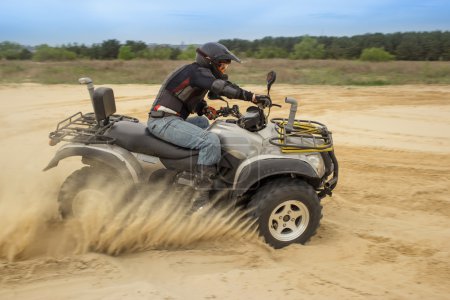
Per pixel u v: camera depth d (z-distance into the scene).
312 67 32.22
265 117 5.13
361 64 33.44
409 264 4.58
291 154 4.97
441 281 4.25
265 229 4.84
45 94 16.58
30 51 39.31
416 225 5.79
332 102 16.14
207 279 4.16
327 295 3.95
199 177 4.88
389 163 8.68
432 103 16.08
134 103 15.20
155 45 44.12
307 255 4.75
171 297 3.81
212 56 4.91
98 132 5.10
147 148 4.98
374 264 4.59
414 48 48.09
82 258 4.48
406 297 3.96
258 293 3.95
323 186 5.27
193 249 4.91
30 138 10.07
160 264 4.52
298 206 4.93
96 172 5.06
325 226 5.67
